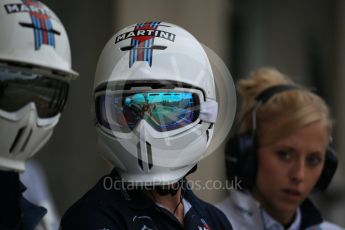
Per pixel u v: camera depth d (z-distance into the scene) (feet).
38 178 25.11
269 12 53.01
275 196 20.45
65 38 15.10
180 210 15.51
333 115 55.62
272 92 20.67
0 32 14.25
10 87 14.21
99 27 37.81
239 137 20.72
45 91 14.55
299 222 21.58
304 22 55.72
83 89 37.27
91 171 37.63
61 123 36.88
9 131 14.26
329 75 56.34
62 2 36.78
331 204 46.88
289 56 54.54
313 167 20.36
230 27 49.26
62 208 36.88
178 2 40.27
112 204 14.42
